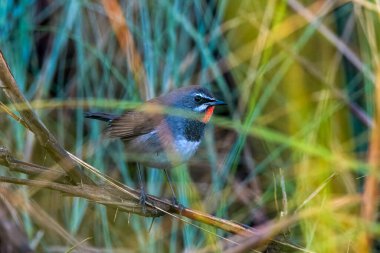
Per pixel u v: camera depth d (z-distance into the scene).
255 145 12.74
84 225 12.25
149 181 12.32
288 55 11.63
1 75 7.43
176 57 12.77
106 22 12.83
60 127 12.75
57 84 13.07
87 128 12.93
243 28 12.71
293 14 11.91
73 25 12.89
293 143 7.18
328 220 7.61
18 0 12.97
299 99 10.71
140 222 12.12
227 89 12.76
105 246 12.02
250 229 8.47
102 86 12.80
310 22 11.67
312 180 9.18
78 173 8.05
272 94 11.82
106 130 10.87
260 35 11.84
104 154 12.62
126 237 12.16
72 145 12.72
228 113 13.01
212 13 13.16
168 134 10.21
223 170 12.35
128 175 12.48
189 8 12.96
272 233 7.77
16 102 7.58
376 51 9.95
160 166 10.55
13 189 11.41
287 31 11.59
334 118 11.41
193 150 10.46
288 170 11.76
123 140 10.82
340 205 8.86
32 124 7.70
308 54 11.84
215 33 12.70
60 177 8.00
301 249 8.14
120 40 12.31
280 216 8.67
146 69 12.38
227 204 12.28
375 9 9.66
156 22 12.75
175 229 11.91
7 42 12.73
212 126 12.86
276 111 11.79
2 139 12.16
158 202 8.51
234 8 12.67
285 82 11.28
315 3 11.97
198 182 13.00
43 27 12.99
